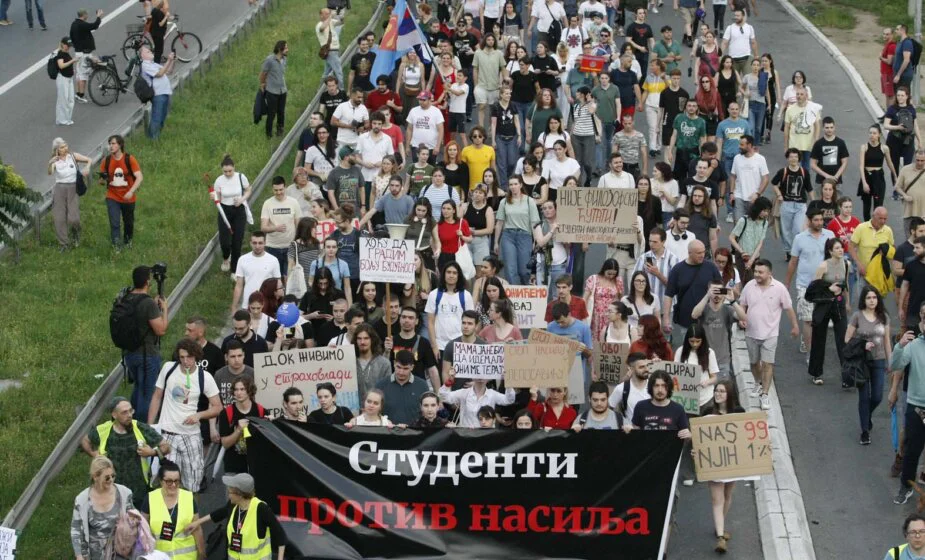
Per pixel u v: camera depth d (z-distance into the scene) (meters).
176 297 28.23
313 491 19.78
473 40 40.56
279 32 50.38
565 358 20.78
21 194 27.12
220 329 28.05
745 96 38.97
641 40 42.03
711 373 22.67
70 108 38.66
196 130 39.47
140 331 22.78
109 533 18.20
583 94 33.59
